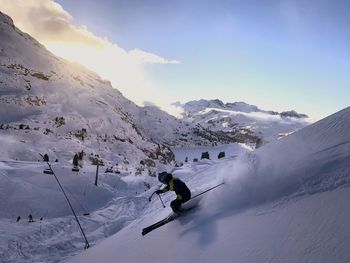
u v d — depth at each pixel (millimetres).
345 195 4316
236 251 4488
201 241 5438
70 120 109750
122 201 33375
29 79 143375
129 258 6922
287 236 4152
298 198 4980
